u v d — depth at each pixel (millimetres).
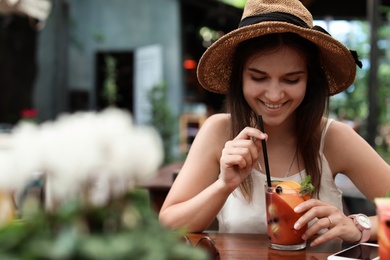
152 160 721
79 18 8805
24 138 713
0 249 643
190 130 8492
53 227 677
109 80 8477
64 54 8109
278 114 1616
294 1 1678
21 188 744
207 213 1552
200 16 9234
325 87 1741
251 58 1583
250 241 1437
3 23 7660
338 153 1789
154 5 8664
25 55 8102
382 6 4906
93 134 697
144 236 690
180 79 8641
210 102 8859
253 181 1740
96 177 701
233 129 1763
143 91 8508
